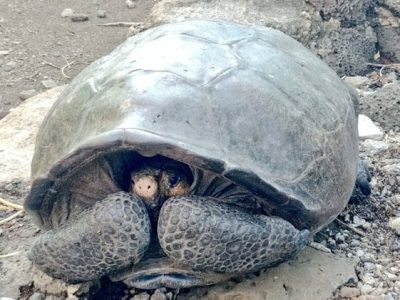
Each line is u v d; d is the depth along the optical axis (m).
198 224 0.69
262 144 0.73
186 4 1.52
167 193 0.75
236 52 0.80
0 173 1.10
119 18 1.90
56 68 1.64
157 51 0.78
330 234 0.93
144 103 0.71
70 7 1.96
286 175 0.74
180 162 0.75
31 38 1.78
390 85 1.31
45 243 0.75
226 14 1.48
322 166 0.79
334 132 0.83
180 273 0.74
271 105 0.76
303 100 0.80
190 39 0.80
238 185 0.72
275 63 0.82
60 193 0.78
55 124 0.79
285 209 0.75
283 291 0.79
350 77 1.46
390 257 0.89
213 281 0.76
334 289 0.81
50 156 0.77
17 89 1.54
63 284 0.81
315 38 1.47
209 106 0.73
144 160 0.76
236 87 0.75
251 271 0.77
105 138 0.69
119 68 0.78
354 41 1.49
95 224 0.71
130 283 0.76
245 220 0.72
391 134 1.21
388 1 1.51
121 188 0.76
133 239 0.71
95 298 0.82
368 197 1.01
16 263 0.88
